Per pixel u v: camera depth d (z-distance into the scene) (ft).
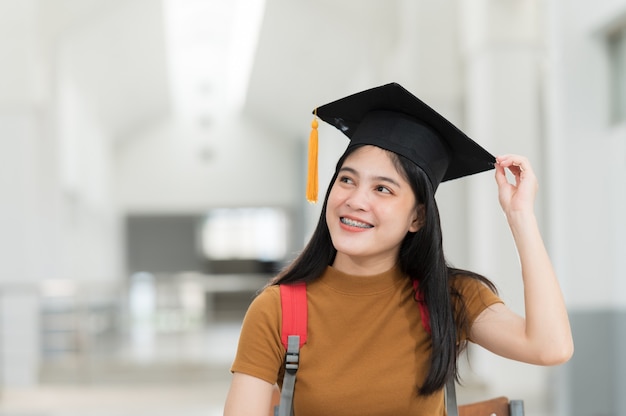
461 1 26.00
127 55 39.58
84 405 22.88
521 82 24.00
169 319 36.76
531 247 5.41
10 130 27.73
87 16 29.76
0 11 27.35
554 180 18.37
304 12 34.76
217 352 31.12
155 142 57.00
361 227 5.46
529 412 20.13
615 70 17.40
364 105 5.69
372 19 29.73
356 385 5.45
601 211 17.67
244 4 43.24
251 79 48.57
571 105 17.71
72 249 38.06
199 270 70.33
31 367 27.20
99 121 47.26
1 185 27.81
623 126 16.72
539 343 5.28
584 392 17.60
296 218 58.59
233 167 57.41
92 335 32.24
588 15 17.28
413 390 5.49
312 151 6.05
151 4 33.96
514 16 23.88
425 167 5.51
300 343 5.52
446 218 26.61
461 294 5.81
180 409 21.83
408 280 5.72
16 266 27.71
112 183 55.31
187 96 56.39
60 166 30.58
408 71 27.37
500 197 5.60
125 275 62.95
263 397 5.51
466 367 25.21
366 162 5.47
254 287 49.14
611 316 17.53
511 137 23.95
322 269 5.75
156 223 71.67
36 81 28.19
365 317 5.57
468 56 25.34
